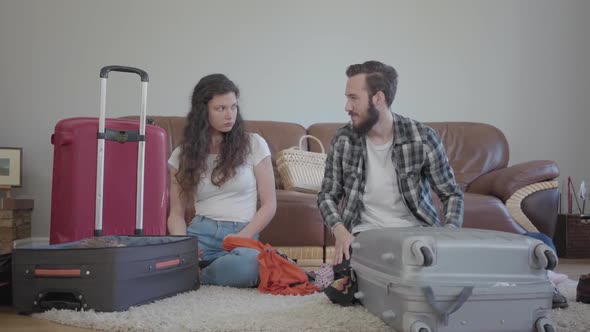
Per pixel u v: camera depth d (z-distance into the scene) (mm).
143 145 2541
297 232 3303
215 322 1763
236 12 4484
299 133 4133
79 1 4383
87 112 4383
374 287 1794
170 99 4434
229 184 2713
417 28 4578
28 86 4355
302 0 4523
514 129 4617
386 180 2309
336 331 1678
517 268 1571
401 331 1590
